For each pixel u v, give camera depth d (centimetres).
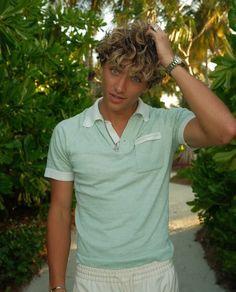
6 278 453
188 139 197
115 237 189
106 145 190
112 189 189
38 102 504
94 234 192
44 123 511
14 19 372
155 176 194
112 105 188
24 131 511
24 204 649
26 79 434
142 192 191
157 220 194
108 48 184
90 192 192
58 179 200
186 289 480
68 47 689
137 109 194
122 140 190
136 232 189
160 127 196
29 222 630
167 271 195
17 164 487
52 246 203
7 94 404
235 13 312
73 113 623
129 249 189
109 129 191
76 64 659
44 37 644
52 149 200
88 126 193
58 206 204
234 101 319
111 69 186
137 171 190
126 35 183
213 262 535
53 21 666
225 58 299
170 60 187
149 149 192
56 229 203
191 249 605
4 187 421
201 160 488
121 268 190
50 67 546
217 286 482
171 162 202
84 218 196
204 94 183
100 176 189
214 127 182
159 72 193
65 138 194
